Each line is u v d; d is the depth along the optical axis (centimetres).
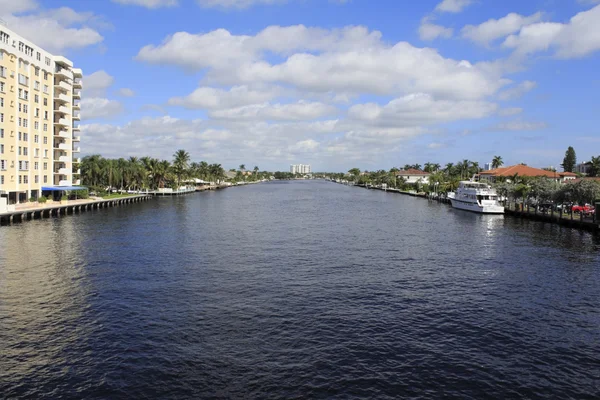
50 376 2038
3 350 2297
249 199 15788
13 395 1883
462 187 11506
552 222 8006
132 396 1878
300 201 14888
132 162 16825
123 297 3183
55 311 2880
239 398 1870
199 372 2075
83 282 3588
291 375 2056
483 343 2448
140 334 2502
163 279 3697
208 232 6612
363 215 9769
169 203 13150
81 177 13700
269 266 4231
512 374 2106
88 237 5959
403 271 4103
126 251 4944
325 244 5600
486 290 3491
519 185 10312
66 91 10825
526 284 3681
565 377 2091
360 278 3806
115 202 12181
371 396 1895
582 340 2516
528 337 2544
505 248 5416
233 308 2952
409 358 2245
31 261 4366
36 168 9519
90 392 1908
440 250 5247
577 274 4044
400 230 7112
